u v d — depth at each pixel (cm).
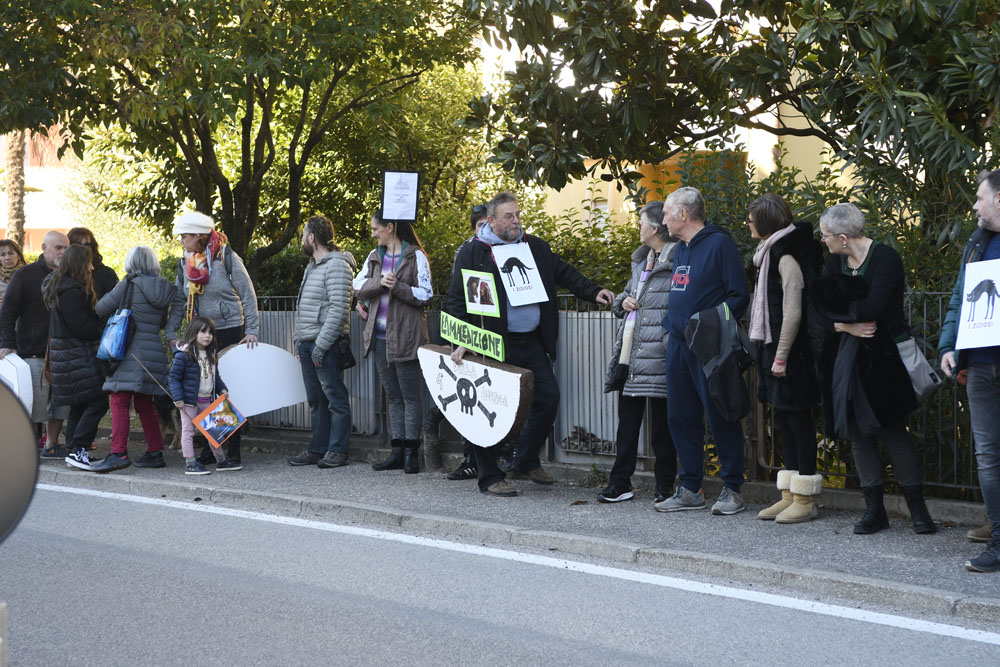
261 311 1030
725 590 521
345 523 695
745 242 762
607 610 489
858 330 576
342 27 1009
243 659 427
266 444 1002
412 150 1438
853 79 732
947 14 704
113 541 638
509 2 783
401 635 455
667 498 700
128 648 441
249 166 1157
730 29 902
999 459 525
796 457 645
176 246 2380
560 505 706
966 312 528
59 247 936
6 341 937
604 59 805
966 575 512
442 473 838
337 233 1437
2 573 564
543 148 843
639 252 720
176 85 970
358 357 948
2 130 1030
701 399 669
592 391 804
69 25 1056
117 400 865
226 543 632
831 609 486
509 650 435
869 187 713
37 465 228
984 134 686
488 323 726
